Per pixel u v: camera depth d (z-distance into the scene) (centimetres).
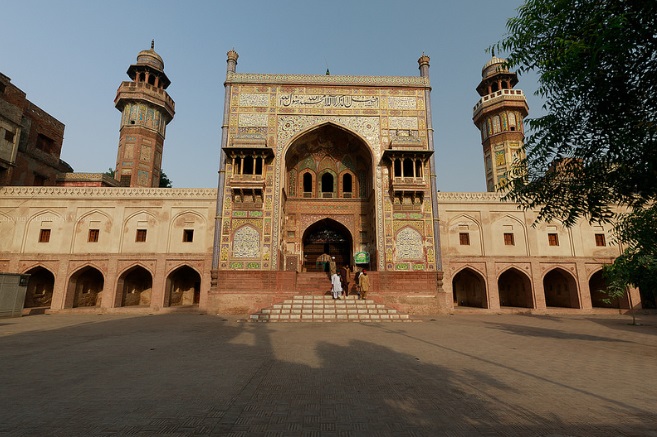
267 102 1445
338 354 522
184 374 404
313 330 803
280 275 1275
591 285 1652
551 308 1471
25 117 1672
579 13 418
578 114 449
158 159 2036
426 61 1507
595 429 251
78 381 373
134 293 1560
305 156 1639
